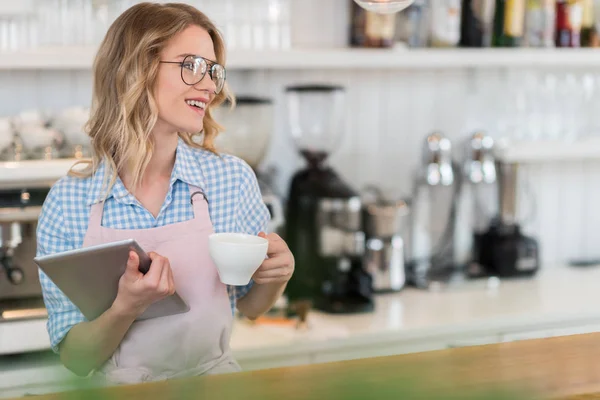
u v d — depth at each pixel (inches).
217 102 69.9
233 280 57.8
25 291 98.1
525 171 129.4
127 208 64.6
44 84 107.4
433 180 119.2
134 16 63.0
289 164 120.3
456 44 116.3
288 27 108.8
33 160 94.5
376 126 123.6
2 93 106.0
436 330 101.3
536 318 105.9
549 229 134.0
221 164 69.1
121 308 58.0
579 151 121.0
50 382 44.0
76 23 99.3
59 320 63.7
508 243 121.3
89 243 63.6
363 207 115.4
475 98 126.4
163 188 66.5
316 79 119.9
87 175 65.2
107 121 63.8
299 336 97.1
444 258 124.3
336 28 118.6
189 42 62.7
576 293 115.6
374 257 113.7
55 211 64.4
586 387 43.6
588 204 135.4
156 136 65.3
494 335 104.7
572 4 120.9
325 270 108.9
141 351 63.4
